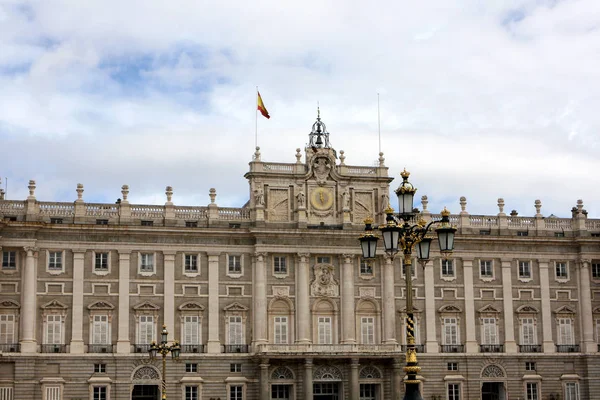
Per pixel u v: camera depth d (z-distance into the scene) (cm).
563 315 11875
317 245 11150
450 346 11431
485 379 11462
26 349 10138
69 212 10638
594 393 11725
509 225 11950
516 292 11781
